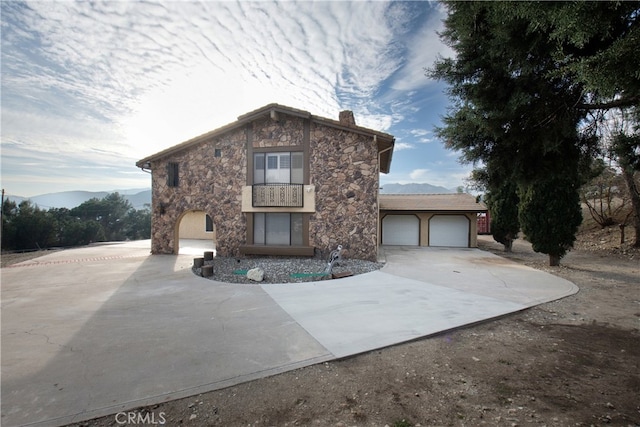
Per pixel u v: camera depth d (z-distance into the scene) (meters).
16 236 30.95
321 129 11.55
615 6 2.43
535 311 5.41
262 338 4.13
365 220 11.16
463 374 3.18
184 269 9.72
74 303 5.94
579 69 2.78
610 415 2.47
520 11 3.01
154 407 2.64
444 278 8.16
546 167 5.83
